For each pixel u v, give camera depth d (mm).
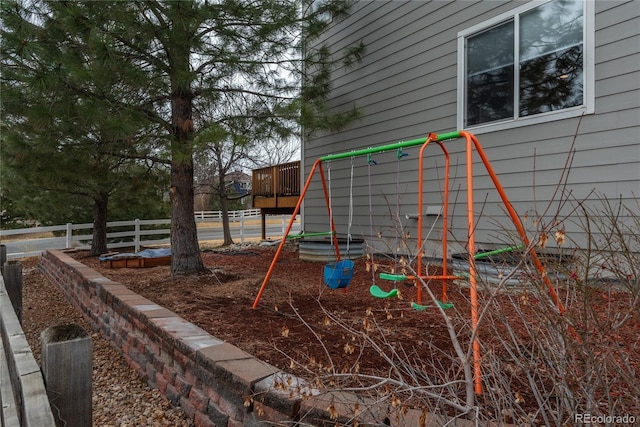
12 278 3355
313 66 5746
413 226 5906
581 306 1667
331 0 5582
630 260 1885
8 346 1837
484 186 5023
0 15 3533
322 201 7789
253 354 2432
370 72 6609
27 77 3506
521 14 4637
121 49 4172
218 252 8086
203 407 2326
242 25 4699
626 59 3863
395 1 6160
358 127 6883
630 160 3836
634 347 1508
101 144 4547
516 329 2029
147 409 2668
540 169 4488
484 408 1465
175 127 4801
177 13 3754
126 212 10336
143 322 3207
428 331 2727
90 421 1359
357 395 1601
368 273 5207
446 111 5496
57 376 1312
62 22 3697
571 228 4156
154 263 6332
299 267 5945
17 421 1458
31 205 8977
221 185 11523
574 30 4211
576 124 4199
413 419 1533
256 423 1913
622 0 3885
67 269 6102
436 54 5602
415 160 5914
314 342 2607
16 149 4438
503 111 4852
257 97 5137
